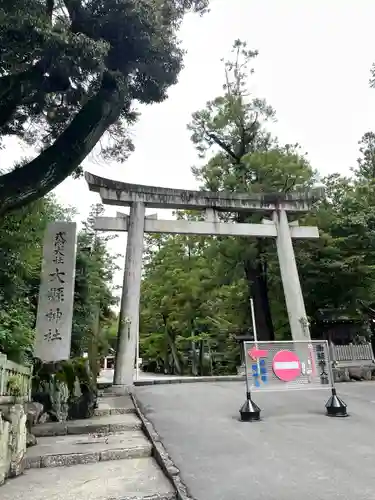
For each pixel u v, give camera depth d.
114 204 15.35
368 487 4.07
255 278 19.75
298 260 18.39
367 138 27.92
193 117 21.11
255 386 7.72
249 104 20.75
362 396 10.21
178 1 7.43
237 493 4.06
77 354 14.59
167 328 33.03
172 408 8.93
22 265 10.20
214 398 10.11
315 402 9.27
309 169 19.67
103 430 7.25
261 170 18.86
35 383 8.18
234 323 24.05
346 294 18.05
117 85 7.11
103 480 4.77
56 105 7.78
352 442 5.79
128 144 8.90
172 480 4.58
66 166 6.77
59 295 9.93
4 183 6.30
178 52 7.47
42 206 10.36
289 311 15.66
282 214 16.88
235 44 21.31
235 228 16.27
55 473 5.09
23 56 5.74
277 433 6.43
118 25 6.50
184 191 15.97
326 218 18.84
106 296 22.30
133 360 13.30
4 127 7.90
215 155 20.97
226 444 5.89
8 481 4.75
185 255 27.59
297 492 4.01
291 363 7.96
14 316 9.80
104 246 23.72
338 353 16.64
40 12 5.39
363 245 17.70
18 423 5.14
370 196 19.58
